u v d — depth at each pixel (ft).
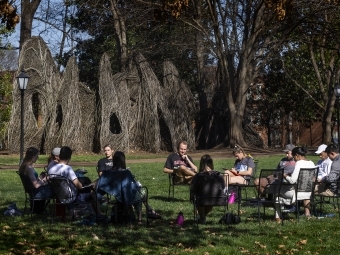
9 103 132.98
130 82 139.85
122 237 34.55
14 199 51.57
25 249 31.81
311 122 185.57
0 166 94.32
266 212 44.45
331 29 112.68
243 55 124.16
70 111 128.98
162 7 58.59
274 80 176.14
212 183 38.55
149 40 155.74
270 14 114.32
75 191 39.11
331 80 142.00
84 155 125.59
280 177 39.50
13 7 43.24
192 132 144.46
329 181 43.62
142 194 40.86
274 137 205.87
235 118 127.95
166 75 146.51
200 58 154.40
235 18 130.52
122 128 134.10
